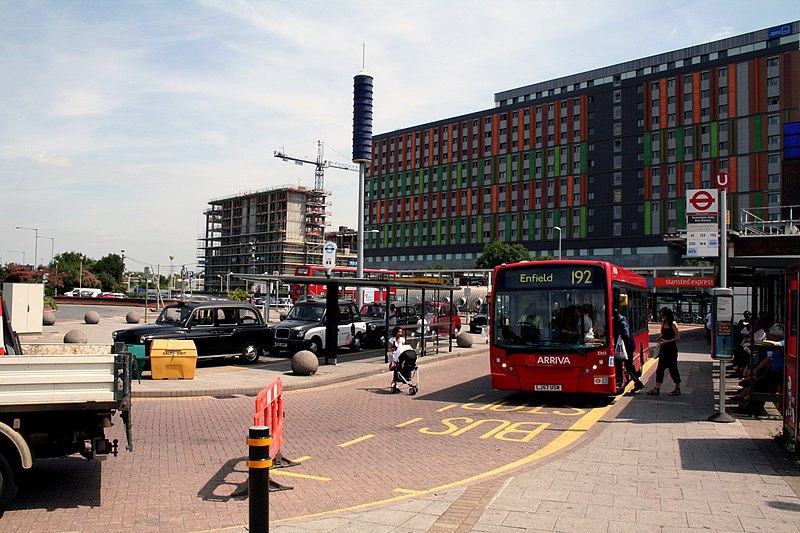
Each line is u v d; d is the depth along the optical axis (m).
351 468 8.00
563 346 12.85
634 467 7.60
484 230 98.69
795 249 22.02
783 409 8.96
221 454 8.56
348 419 11.41
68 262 108.25
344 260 146.50
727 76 77.75
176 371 15.27
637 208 84.00
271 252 142.88
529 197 94.00
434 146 105.88
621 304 14.01
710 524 5.55
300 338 20.86
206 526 5.86
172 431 10.05
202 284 162.62
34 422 6.29
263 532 4.96
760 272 15.17
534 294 13.34
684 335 37.59
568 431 10.41
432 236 104.81
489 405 13.12
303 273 40.06
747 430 9.90
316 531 5.50
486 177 99.12
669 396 13.91
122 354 6.56
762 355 11.70
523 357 13.09
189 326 17.86
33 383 6.17
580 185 89.12
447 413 12.13
